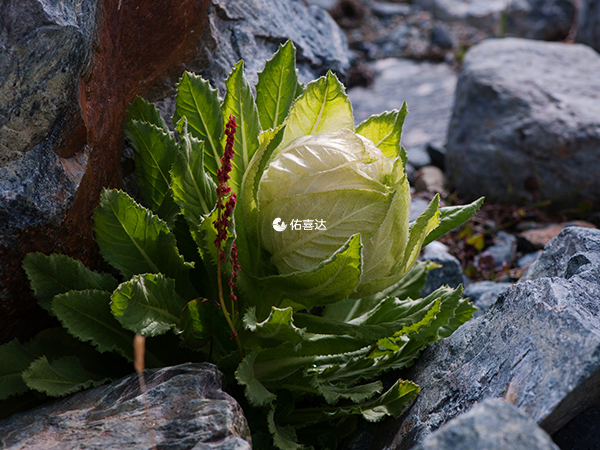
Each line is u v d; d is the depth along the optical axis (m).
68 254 0.95
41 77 0.88
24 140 0.89
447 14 3.20
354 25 3.15
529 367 0.89
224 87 1.17
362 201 0.91
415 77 2.75
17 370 0.93
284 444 0.92
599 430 0.88
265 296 0.98
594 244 1.04
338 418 1.01
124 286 0.91
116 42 0.98
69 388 0.92
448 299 1.03
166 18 1.05
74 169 0.93
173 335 0.98
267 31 1.24
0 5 0.86
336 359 1.01
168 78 1.12
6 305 0.92
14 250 0.90
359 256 0.89
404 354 1.04
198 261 1.03
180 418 0.87
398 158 0.93
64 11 0.88
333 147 0.92
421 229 0.95
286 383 0.98
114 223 0.96
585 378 0.84
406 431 0.96
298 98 0.99
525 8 3.08
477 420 0.79
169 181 1.02
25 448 0.86
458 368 0.97
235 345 0.98
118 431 0.87
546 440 0.78
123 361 0.99
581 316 0.89
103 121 0.97
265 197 0.93
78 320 0.94
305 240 0.92
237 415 0.88
